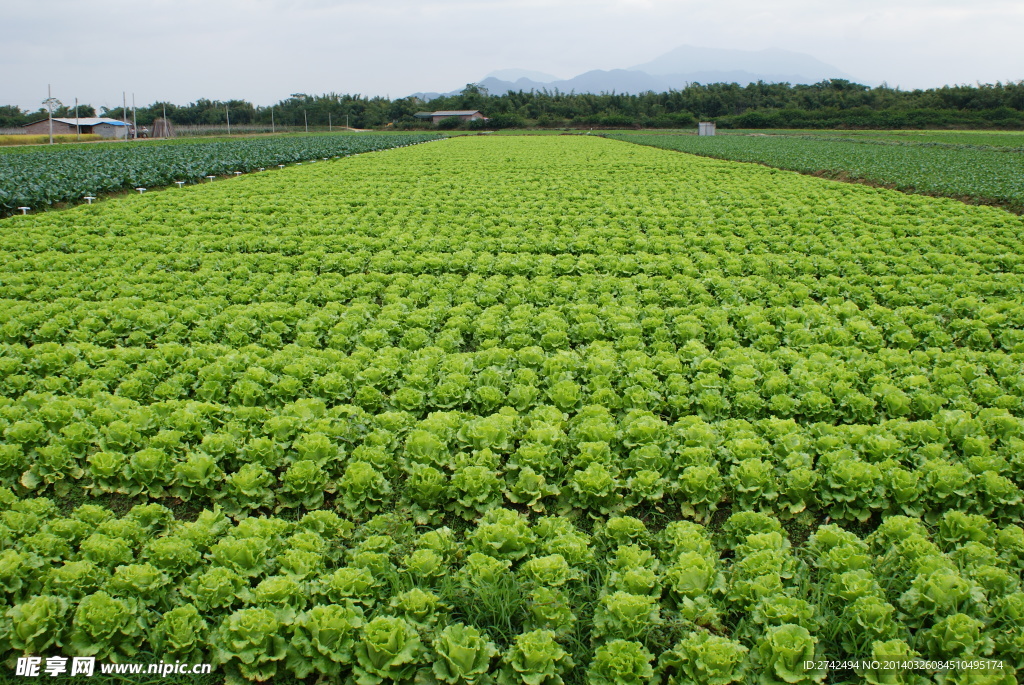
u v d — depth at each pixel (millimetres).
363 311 7258
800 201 14594
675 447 4883
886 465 4582
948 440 4895
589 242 10969
